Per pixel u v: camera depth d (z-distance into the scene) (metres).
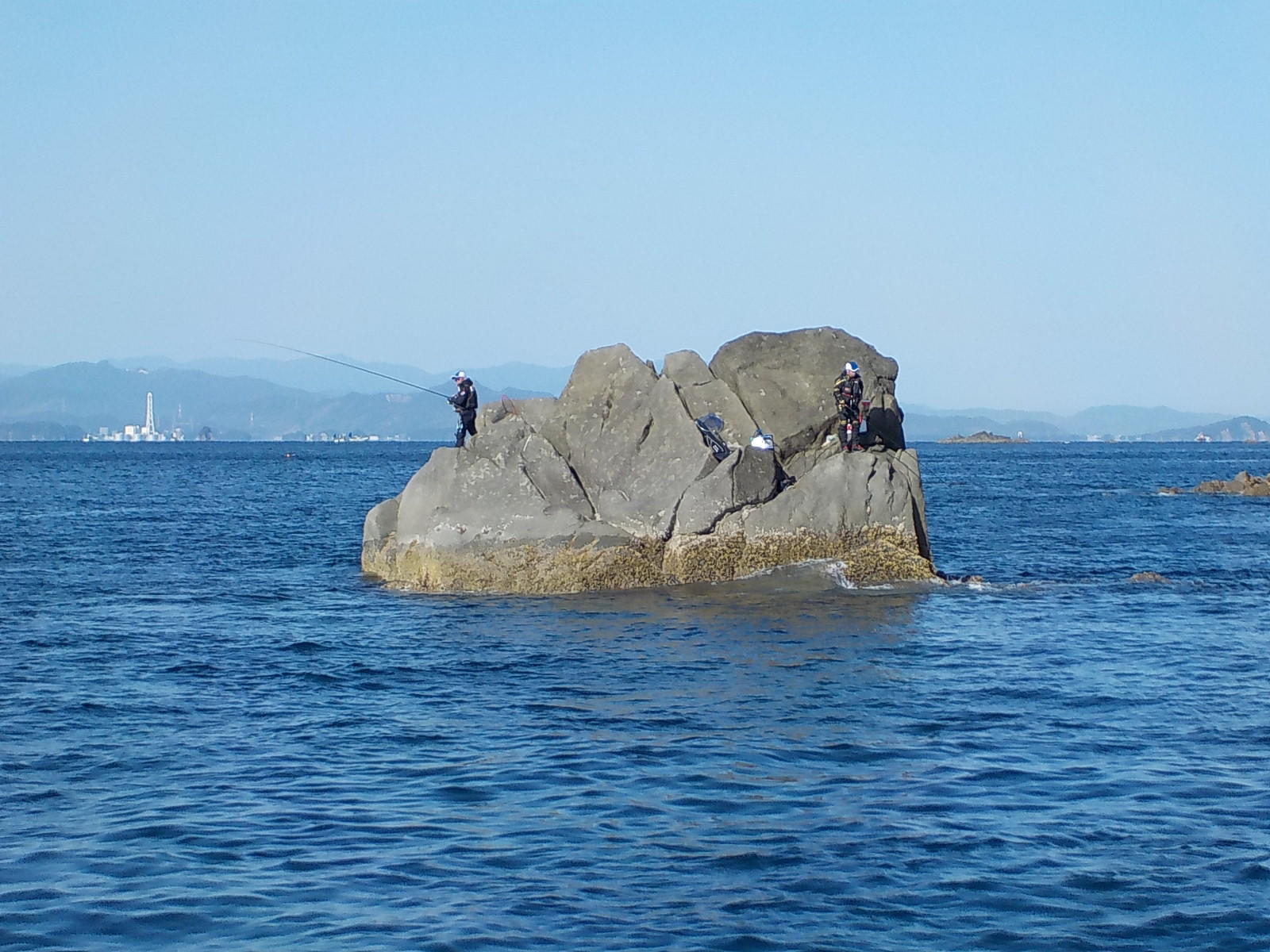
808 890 13.50
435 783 17.09
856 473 33.69
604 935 12.48
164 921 12.79
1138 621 29.67
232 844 14.83
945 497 86.12
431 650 26.34
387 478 115.56
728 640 27.02
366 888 13.59
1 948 12.16
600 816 15.76
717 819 15.62
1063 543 50.94
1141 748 18.61
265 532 55.44
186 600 33.88
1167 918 12.85
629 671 24.05
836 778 17.19
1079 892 13.46
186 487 97.06
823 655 25.45
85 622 30.12
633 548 33.16
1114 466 166.38
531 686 22.86
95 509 70.25
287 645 27.00
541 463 34.09
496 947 12.23
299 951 12.13
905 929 12.62
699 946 12.24
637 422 34.47
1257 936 12.45
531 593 33.19
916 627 28.59
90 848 14.69
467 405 36.16
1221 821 15.45
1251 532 55.97
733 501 33.28
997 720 20.30
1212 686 22.70
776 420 35.38
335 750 18.69
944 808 15.98
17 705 21.42
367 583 36.84
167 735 19.53
